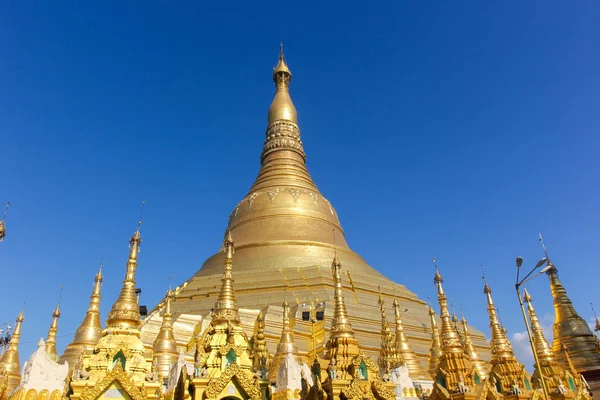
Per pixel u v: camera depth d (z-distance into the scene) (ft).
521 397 90.17
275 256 199.11
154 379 69.10
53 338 129.18
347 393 64.44
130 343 71.26
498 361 104.88
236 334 79.46
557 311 174.91
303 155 260.21
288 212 219.61
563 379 112.57
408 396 95.25
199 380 69.10
